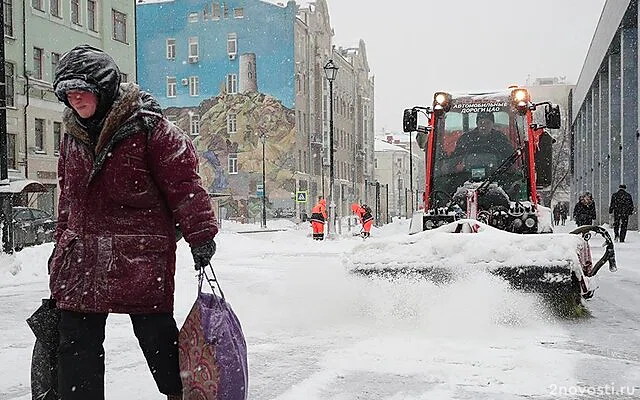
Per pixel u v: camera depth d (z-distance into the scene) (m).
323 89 74.62
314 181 72.81
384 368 5.41
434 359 5.72
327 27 76.31
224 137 68.06
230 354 3.50
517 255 7.23
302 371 5.33
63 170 3.64
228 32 68.56
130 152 3.49
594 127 49.38
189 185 3.53
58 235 3.69
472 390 4.76
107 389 4.76
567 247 7.22
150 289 3.48
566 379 5.05
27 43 37.97
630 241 23.88
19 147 37.16
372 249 7.75
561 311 7.64
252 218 66.81
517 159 10.49
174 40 70.06
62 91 3.40
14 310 8.70
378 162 121.50
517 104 10.49
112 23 45.47
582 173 61.91
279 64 67.38
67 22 41.38
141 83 70.56
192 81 69.50
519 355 5.85
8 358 5.83
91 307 3.43
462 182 10.72
